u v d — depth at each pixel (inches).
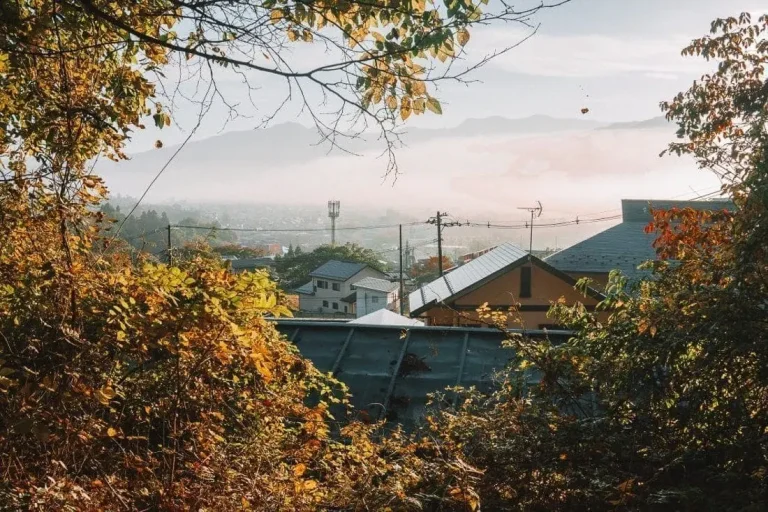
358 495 159.6
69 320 164.1
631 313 209.3
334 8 144.8
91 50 184.9
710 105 300.8
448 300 791.1
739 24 298.8
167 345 153.3
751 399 183.2
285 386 207.9
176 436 156.5
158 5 162.9
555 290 812.6
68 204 178.7
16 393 140.2
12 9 155.3
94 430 146.0
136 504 140.8
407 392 308.7
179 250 231.6
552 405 210.1
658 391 189.8
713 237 226.2
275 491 151.1
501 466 181.0
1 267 170.7
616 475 176.9
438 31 141.1
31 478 126.6
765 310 177.2
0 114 190.4
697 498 156.0
